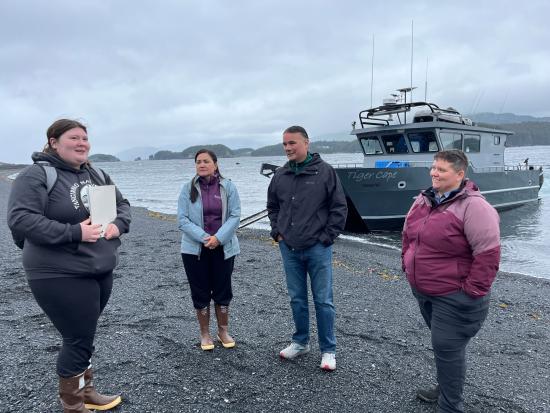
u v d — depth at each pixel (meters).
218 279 4.65
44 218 2.78
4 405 3.60
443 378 3.33
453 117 16.75
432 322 3.37
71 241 2.84
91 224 2.97
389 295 7.69
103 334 5.30
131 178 78.25
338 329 5.79
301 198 4.18
